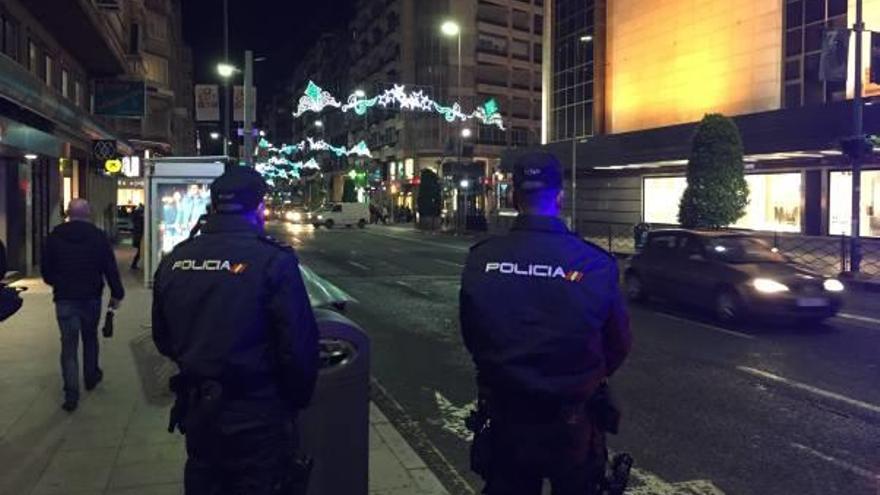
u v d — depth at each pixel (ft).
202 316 9.11
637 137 122.52
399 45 280.72
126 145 94.48
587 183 152.25
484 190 194.08
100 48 76.43
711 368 29.94
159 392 23.57
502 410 8.99
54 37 70.74
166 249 38.73
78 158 83.87
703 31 124.88
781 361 31.24
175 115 236.63
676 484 17.43
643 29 140.56
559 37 167.43
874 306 48.73
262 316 9.09
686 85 128.88
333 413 12.43
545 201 9.51
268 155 476.54
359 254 94.48
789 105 108.58
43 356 29.30
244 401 9.09
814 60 104.27
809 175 103.40
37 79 49.73
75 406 21.89
